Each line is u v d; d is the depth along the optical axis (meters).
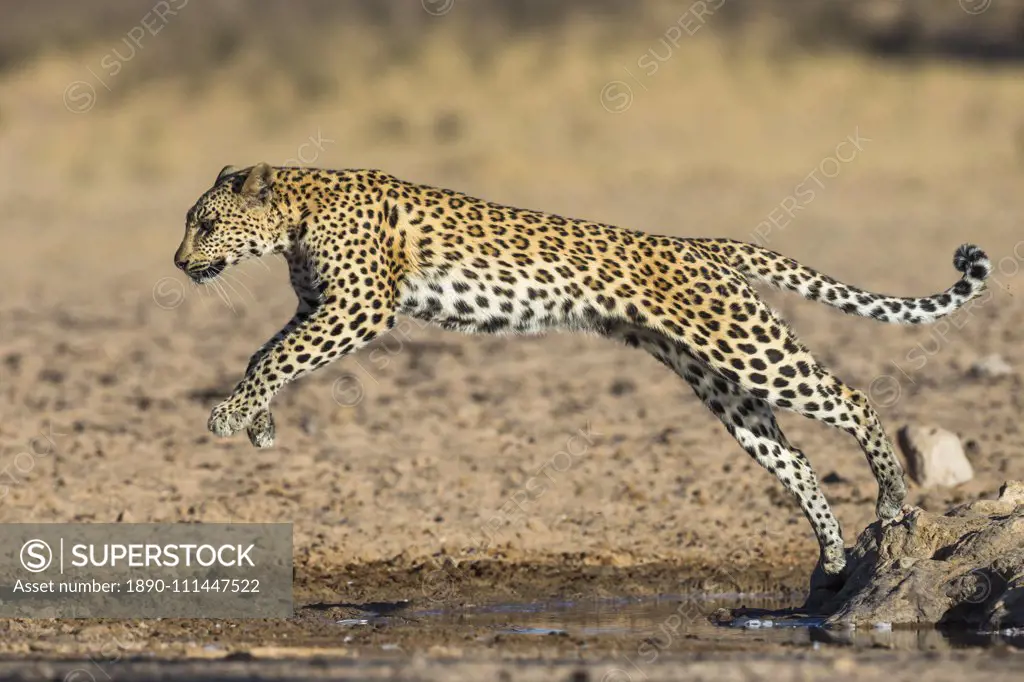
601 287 28.97
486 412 45.81
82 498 36.31
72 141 122.75
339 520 34.91
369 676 21.23
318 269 29.19
